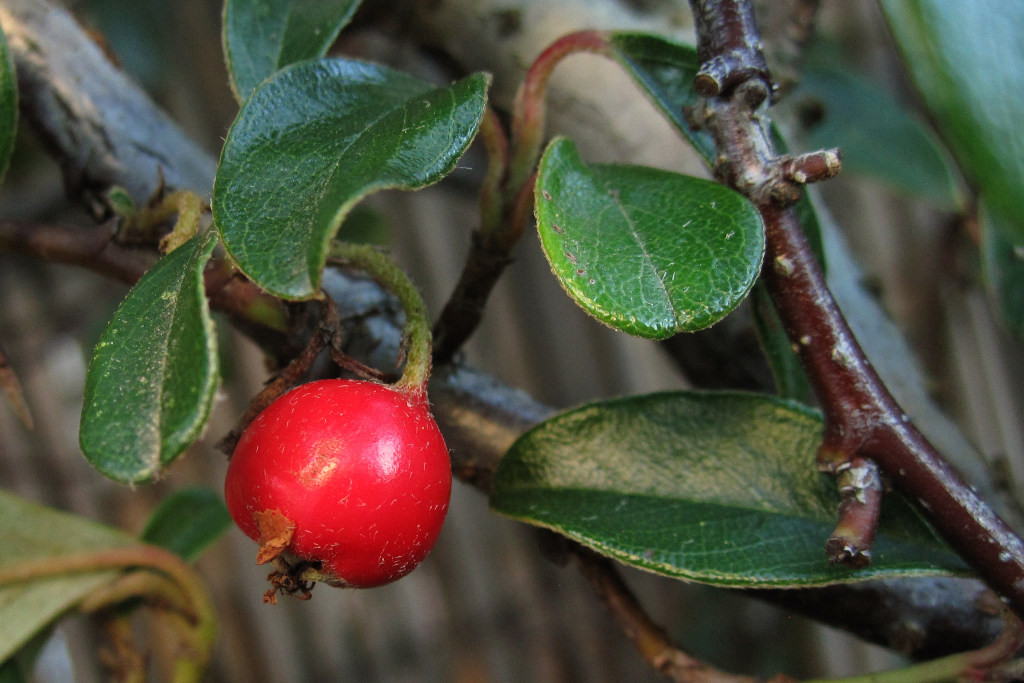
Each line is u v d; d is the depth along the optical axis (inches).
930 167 5.0
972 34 2.8
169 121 3.7
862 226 9.2
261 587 11.1
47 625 3.7
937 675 3.0
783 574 2.9
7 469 10.3
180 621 3.9
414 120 2.7
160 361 2.6
